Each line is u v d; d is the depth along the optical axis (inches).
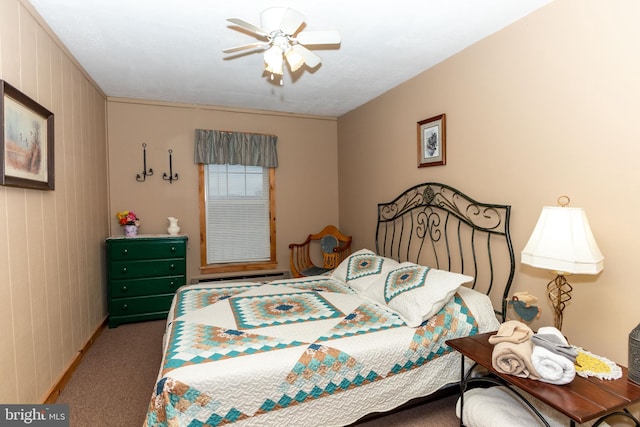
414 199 128.3
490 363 65.1
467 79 103.1
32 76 81.7
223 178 171.6
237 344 70.5
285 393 63.6
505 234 91.2
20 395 73.5
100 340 127.3
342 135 184.9
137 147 156.4
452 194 110.0
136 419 81.3
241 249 175.9
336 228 186.4
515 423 61.3
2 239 67.7
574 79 75.2
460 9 82.4
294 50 84.4
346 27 90.8
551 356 58.3
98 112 138.5
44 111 84.4
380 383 72.2
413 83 127.1
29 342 77.9
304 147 185.2
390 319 85.6
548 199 81.4
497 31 93.0
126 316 141.0
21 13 76.5
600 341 71.7
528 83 85.1
